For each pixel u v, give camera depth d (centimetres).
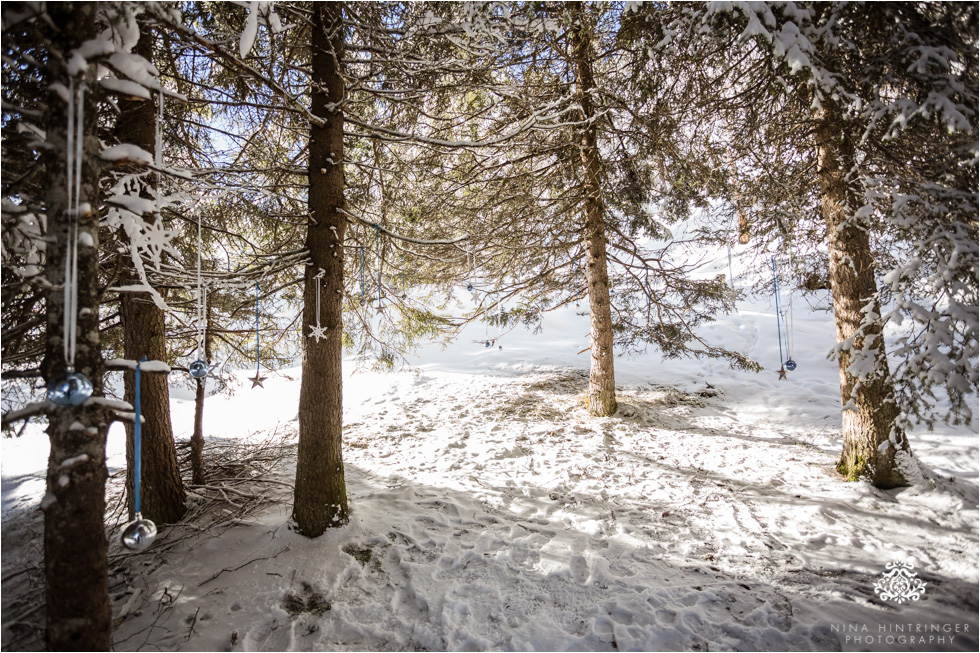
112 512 517
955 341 402
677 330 836
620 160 711
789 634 324
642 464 637
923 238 402
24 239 300
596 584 386
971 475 557
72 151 222
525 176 766
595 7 566
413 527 479
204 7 450
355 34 488
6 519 586
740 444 695
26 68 314
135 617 364
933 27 395
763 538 446
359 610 365
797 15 414
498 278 895
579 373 1069
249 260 612
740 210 660
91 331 240
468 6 408
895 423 450
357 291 715
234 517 489
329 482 448
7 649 336
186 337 551
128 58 252
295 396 1074
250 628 350
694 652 313
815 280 730
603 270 811
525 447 712
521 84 637
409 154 700
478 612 360
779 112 551
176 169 359
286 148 609
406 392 1033
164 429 477
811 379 948
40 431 952
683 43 470
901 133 446
